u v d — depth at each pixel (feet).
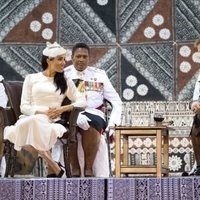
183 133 66.54
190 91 67.87
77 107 51.39
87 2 69.72
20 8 69.92
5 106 57.98
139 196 45.62
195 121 52.95
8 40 69.67
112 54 69.21
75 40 69.51
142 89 68.59
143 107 67.97
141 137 66.69
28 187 46.37
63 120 52.49
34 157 63.00
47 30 69.62
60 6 69.72
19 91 54.39
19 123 49.78
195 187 44.98
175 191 45.21
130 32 69.31
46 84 52.80
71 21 69.62
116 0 69.56
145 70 68.80
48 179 46.26
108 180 45.93
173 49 68.69
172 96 68.03
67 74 57.11
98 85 56.90
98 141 53.31
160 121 53.47
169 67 68.49
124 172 52.42
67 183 46.09
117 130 52.42
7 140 51.49
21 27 69.72
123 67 69.00
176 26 68.80
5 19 69.82
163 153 56.29
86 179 46.01
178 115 67.21
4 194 46.60
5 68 69.41
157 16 69.21
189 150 66.23
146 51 68.95
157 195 45.44
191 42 68.49
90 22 69.56
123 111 68.03
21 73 69.31
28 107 52.01
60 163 55.06
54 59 52.65
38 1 69.87
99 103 56.59
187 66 68.39
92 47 69.36
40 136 49.42
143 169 52.26
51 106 52.60
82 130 53.06
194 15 68.69
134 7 69.51
